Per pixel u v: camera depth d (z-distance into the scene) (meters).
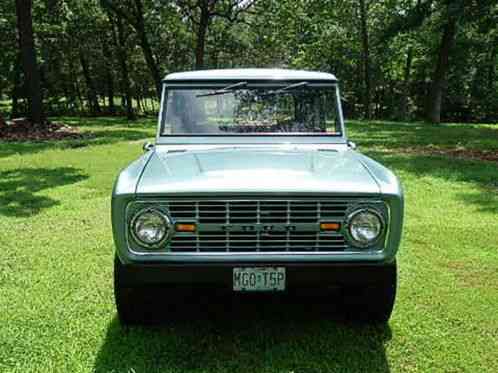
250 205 3.02
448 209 6.95
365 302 3.47
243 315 3.84
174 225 3.02
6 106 41.09
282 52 40.09
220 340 3.47
